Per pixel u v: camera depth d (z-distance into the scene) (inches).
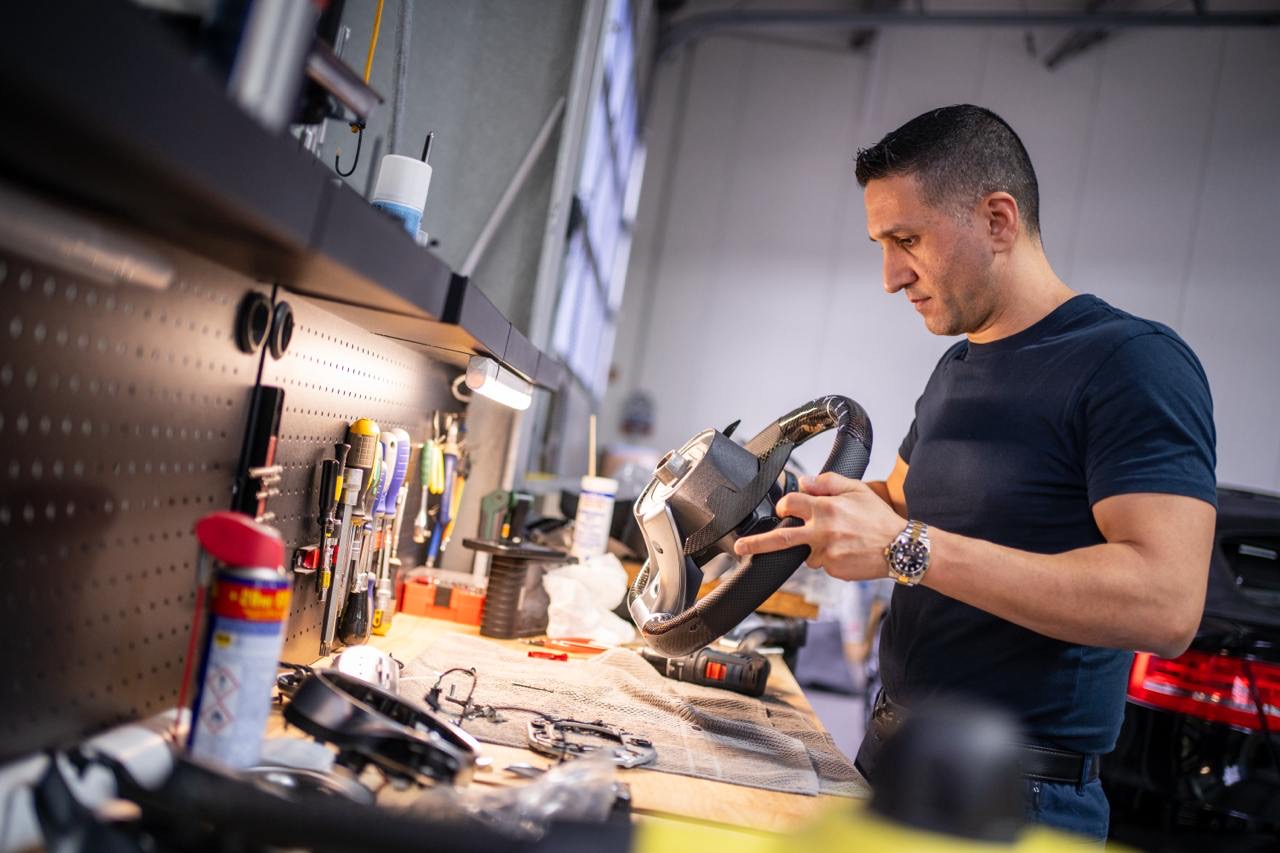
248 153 22.6
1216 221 308.2
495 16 102.5
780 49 336.2
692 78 337.4
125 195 25.1
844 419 55.8
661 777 46.7
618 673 64.2
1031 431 55.2
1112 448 50.4
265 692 34.3
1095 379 52.7
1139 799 98.5
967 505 57.6
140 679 38.1
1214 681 97.0
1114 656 54.4
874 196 58.4
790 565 50.6
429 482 78.6
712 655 71.6
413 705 41.4
